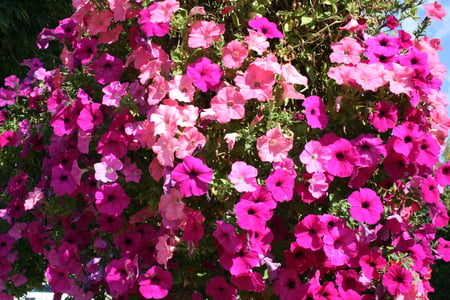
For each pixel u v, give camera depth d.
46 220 2.82
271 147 2.12
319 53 2.43
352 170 2.12
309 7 2.38
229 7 2.29
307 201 2.16
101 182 2.37
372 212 2.10
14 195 3.02
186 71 2.28
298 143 2.30
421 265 2.28
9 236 3.04
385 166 2.20
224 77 2.28
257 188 2.10
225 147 2.25
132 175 2.33
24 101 3.51
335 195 2.24
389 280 2.14
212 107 2.13
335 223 2.14
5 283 3.20
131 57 2.32
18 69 4.68
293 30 2.39
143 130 2.21
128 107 2.30
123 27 2.50
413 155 2.13
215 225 2.23
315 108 2.21
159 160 2.09
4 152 3.24
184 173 2.07
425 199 2.23
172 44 2.35
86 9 2.42
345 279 2.16
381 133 2.30
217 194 2.16
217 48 2.24
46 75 3.28
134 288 2.34
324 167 2.11
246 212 2.04
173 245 2.21
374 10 2.42
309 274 2.19
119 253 2.49
